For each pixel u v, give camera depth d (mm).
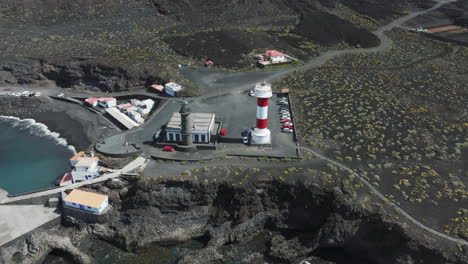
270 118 82188
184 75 104125
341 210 55875
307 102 88938
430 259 48312
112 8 154750
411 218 53312
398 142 72188
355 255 55250
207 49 120375
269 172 63000
